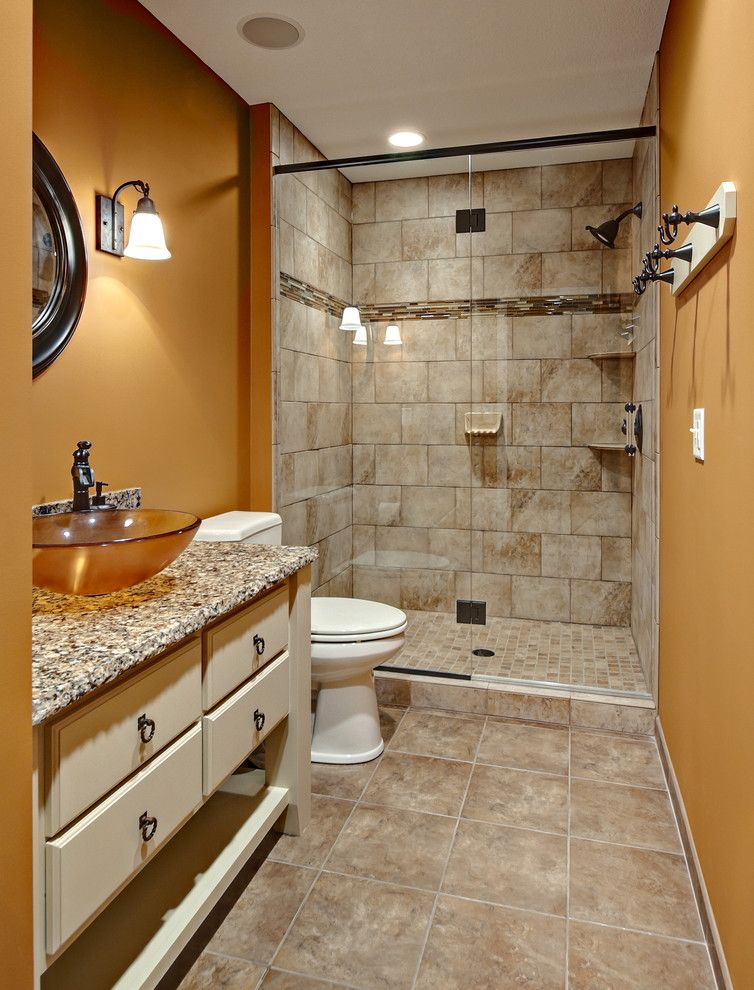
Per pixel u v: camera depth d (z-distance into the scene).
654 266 2.00
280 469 3.05
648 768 2.46
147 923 1.46
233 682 1.62
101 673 1.09
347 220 3.46
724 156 1.44
